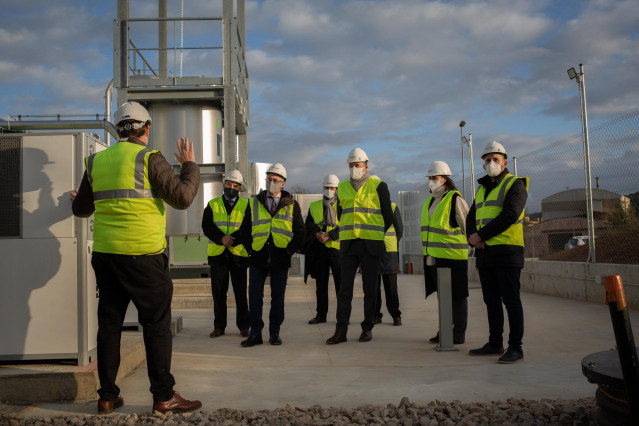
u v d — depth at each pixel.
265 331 7.23
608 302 2.34
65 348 4.21
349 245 6.32
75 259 4.24
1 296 4.21
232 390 4.15
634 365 2.29
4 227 4.25
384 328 7.36
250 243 6.21
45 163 4.27
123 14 10.55
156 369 3.54
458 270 6.04
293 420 3.29
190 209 10.87
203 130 10.96
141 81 10.57
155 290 3.53
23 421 3.42
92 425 3.35
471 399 3.81
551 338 6.24
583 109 9.80
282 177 6.21
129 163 3.52
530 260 12.30
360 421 3.29
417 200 19.78
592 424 3.09
